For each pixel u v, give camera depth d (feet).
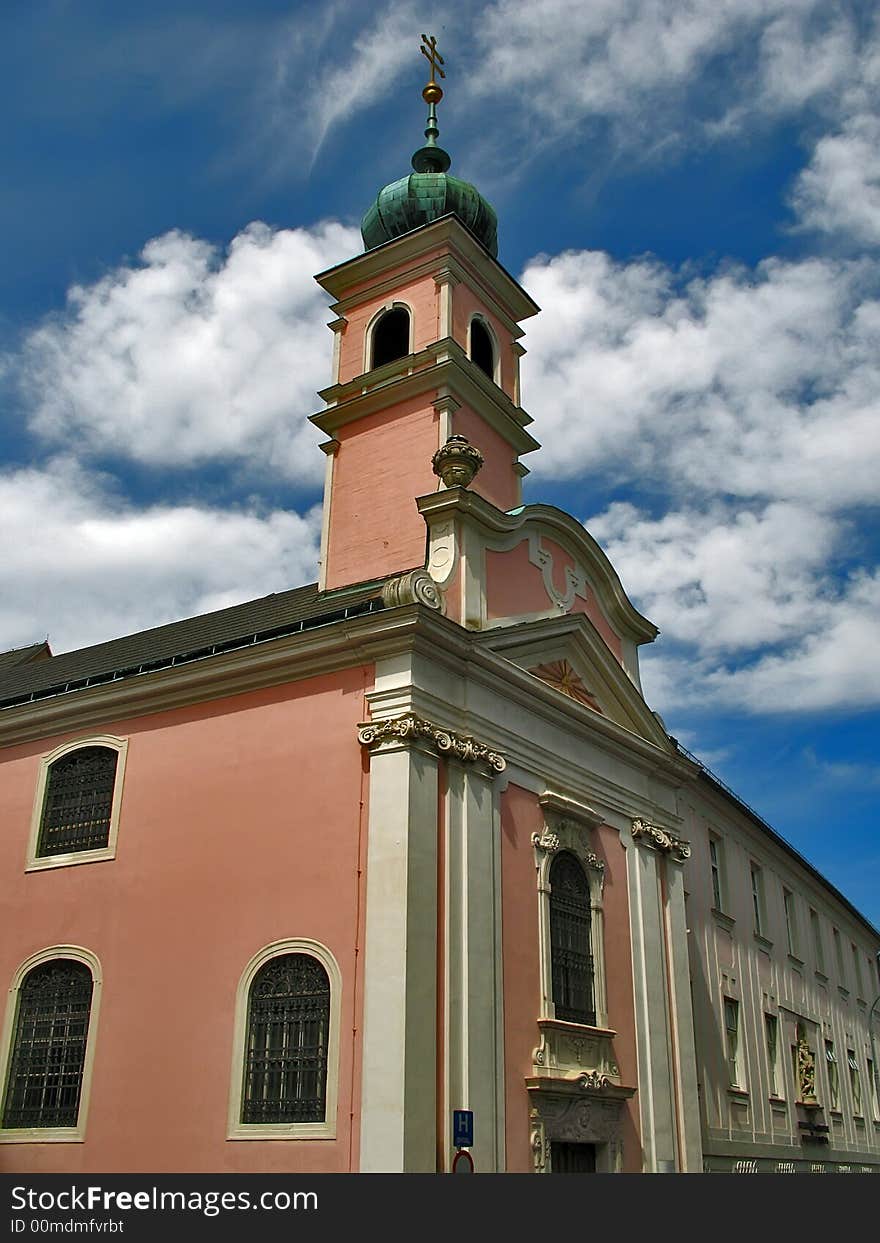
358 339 83.87
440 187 86.94
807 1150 94.68
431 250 82.84
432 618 55.62
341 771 54.80
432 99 93.66
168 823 59.52
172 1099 53.01
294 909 53.31
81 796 64.28
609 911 65.72
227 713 60.03
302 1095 49.78
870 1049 129.18
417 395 77.82
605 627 76.43
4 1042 59.72
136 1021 55.93
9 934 62.64
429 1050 49.11
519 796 60.39
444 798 54.80
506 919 56.54
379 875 51.37
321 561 77.20
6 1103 58.39
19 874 63.87
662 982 68.39
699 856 86.17
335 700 56.49
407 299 82.64
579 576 74.33
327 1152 47.91
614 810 69.10
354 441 79.77
